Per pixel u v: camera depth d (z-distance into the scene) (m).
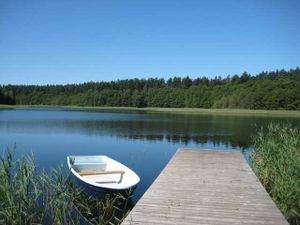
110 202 7.10
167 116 45.06
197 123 32.25
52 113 52.50
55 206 5.70
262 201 5.41
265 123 31.42
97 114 50.09
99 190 7.25
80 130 25.16
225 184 6.47
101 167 9.76
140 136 21.73
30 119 37.22
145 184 9.91
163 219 4.55
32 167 5.50
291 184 6.31
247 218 4.64
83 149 16.50
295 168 6.65
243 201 5.39
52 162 13.07
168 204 5.18
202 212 4.85
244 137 21.20
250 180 6.81
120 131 24.64
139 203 5.21
